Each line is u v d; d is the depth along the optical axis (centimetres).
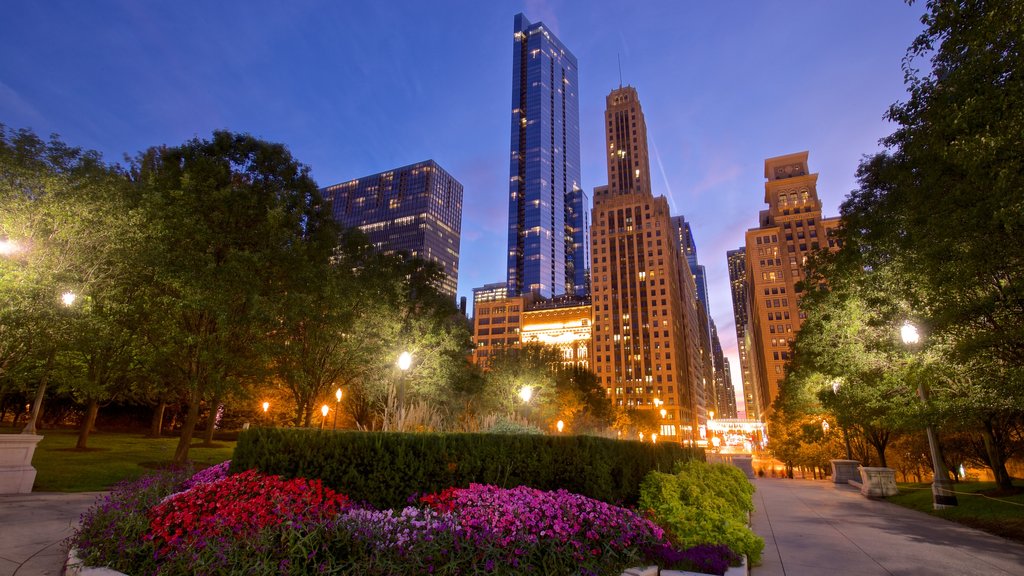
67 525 919
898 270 1562
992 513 1297
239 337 2136
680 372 15400
